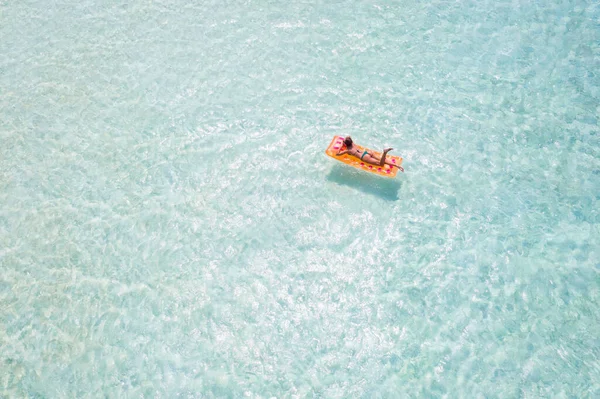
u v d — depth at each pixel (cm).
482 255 859
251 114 1112
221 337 810
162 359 794
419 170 978
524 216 900
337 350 782
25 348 822
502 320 784
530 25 1211
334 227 917
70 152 1089
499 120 1044
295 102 1123
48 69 1273
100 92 1202
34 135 1130
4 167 1078
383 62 1177
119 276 891
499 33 1203
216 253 907
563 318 779
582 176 945
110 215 976
